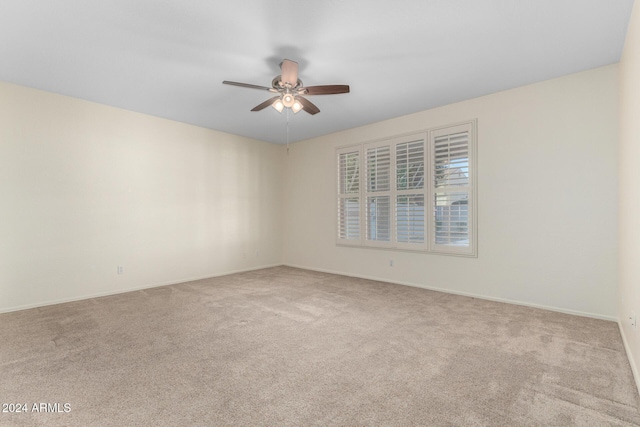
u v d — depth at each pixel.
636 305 2.11
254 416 1.68
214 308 3.61
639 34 2.01
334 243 5.72
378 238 5.05
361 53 2.88
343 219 5.56
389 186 4.89
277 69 3.20
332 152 5.73
